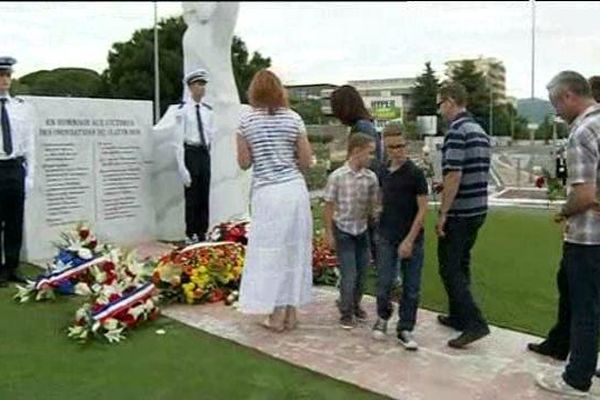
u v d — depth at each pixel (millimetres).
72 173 7035
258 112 4496
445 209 4270
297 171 4586
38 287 5262
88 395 3572
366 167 4668
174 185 7895
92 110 7215
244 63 30516
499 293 5773
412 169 4254
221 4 7465
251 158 4535
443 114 4344
